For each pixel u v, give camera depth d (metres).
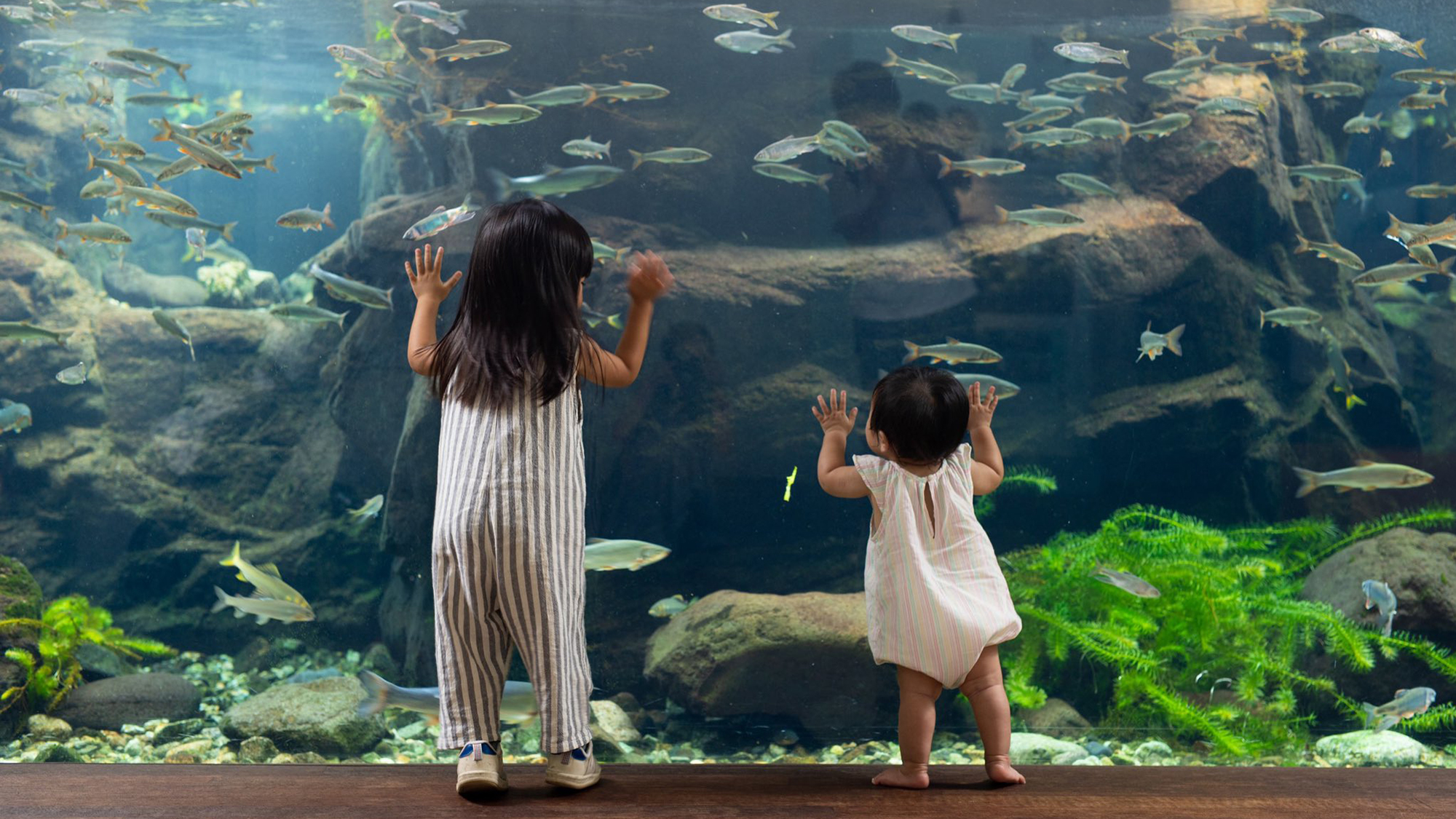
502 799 2.19
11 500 9.99
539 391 2.29
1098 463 10.30
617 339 9.37
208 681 8.90
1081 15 11.54
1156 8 11.38
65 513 10.14
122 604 10.12
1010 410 10.41
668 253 9.95
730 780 2.38
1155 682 6.55
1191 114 10.52
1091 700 7.07
